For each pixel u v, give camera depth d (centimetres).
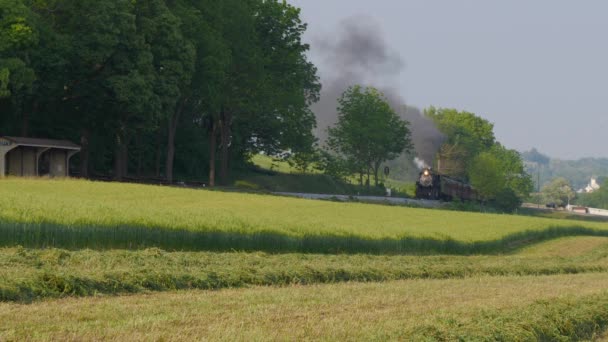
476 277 2930
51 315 1428
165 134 9844
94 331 1281
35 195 3981
